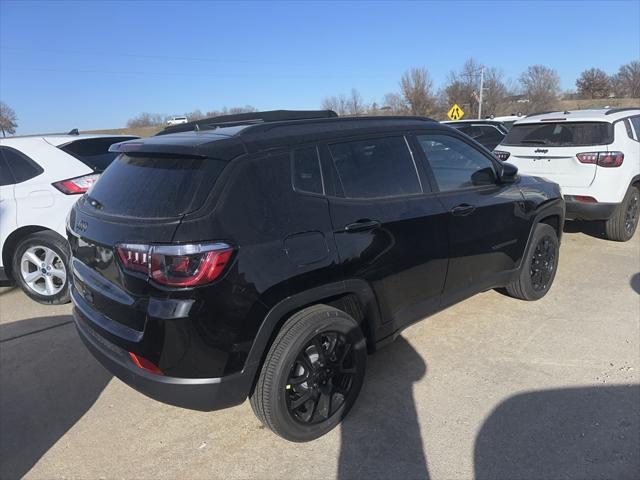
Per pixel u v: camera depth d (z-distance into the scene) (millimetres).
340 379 2938
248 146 2605
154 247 2283
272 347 2574
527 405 3072
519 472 2533
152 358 2340
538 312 4410
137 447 2834
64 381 3545
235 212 2414
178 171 2553
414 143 3424
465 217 3582
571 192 6105
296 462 2670
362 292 2896
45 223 4676
